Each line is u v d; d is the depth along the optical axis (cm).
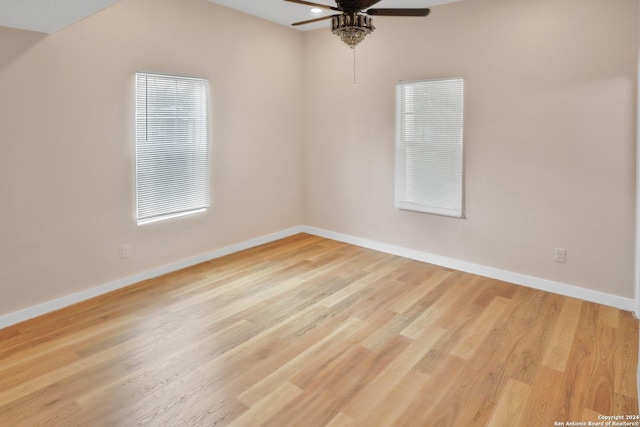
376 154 499
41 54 321
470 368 262
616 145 341
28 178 323
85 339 298
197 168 446
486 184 415
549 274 386
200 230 461
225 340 297
